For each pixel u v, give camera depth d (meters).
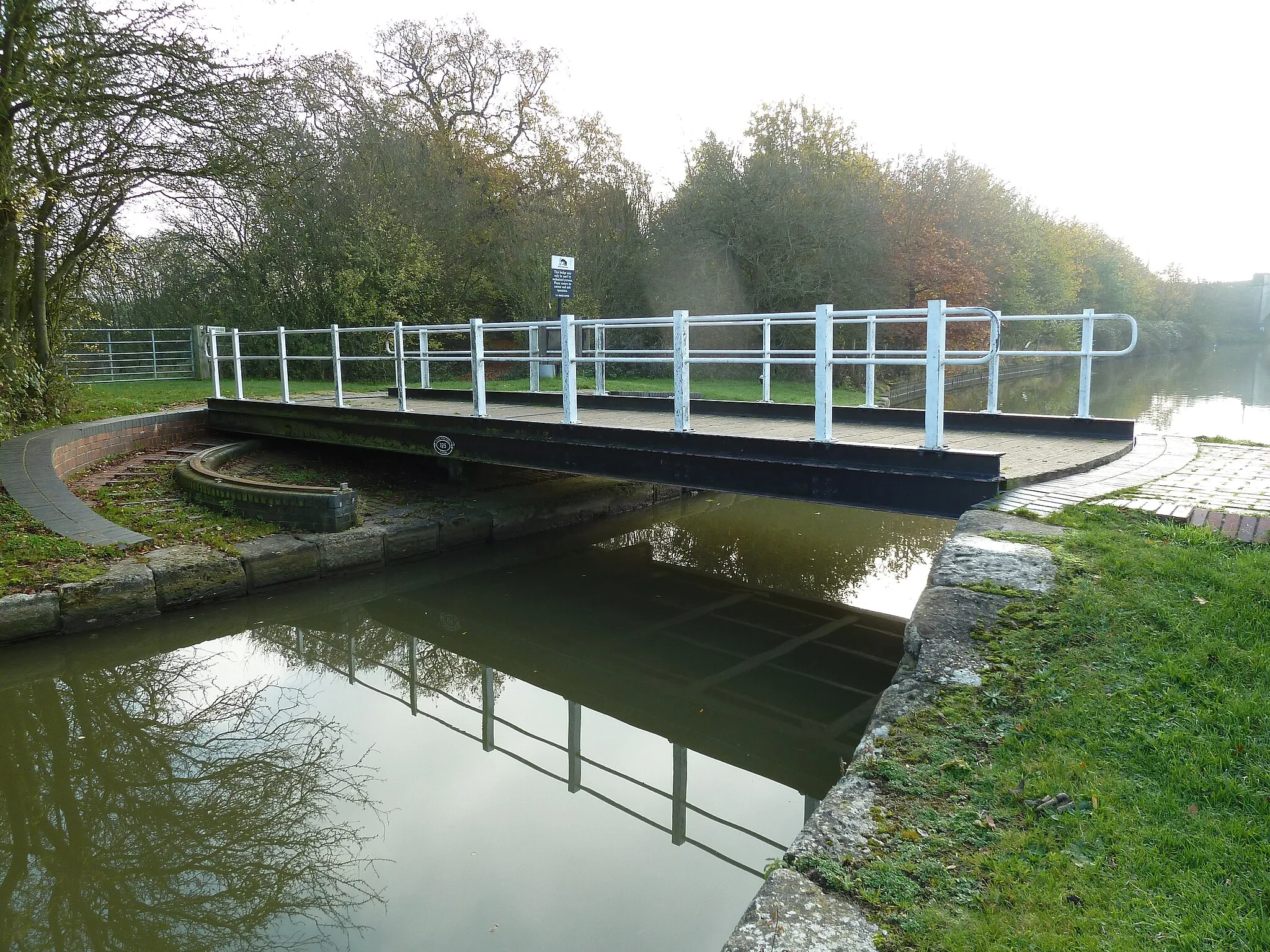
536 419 8.66
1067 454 6.89
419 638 8.23
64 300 14.29
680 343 7.16
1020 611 3.91
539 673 7.43
